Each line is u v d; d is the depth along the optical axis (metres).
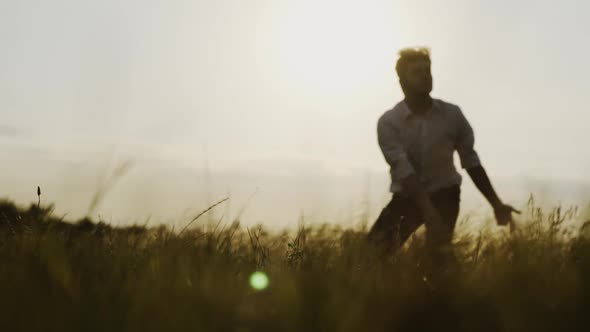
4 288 1.85
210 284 2.09
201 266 2.44
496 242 2.93
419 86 4.98
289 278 2.13
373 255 2.82
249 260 3.08
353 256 2.74
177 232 2.97
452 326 1.83
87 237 2.78
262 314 1.77
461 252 2.88
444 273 2.44
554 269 2.37
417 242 3.05
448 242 2.93
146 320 1.63
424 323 1.83
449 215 5.04
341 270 2.35
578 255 2.66
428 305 1.91
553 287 2.08
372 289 2.02
